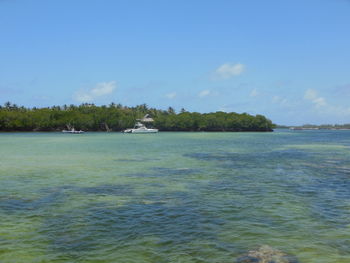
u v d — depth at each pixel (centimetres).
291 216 1295
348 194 1700
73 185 1964
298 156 3878
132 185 1964
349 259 898
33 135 12600
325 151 4691
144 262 876
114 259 895
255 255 920
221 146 5838
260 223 1204
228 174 2416
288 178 2227
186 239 1039
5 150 4769
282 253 936
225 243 1007
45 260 889
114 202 1519
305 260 891
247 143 6956
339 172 2512
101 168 2762
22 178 2227
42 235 1073
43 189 1834
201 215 1302
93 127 18538
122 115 19200
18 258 902
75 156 3834
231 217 1277
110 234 1082
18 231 1110
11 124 16550
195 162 3219
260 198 1603
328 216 1298
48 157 3706
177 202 1520
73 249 961
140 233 1092
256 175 2367
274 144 6588
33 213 1329
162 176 2322
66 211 1361
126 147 5481
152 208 1409
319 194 1698
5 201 1535
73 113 18088
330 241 1030
